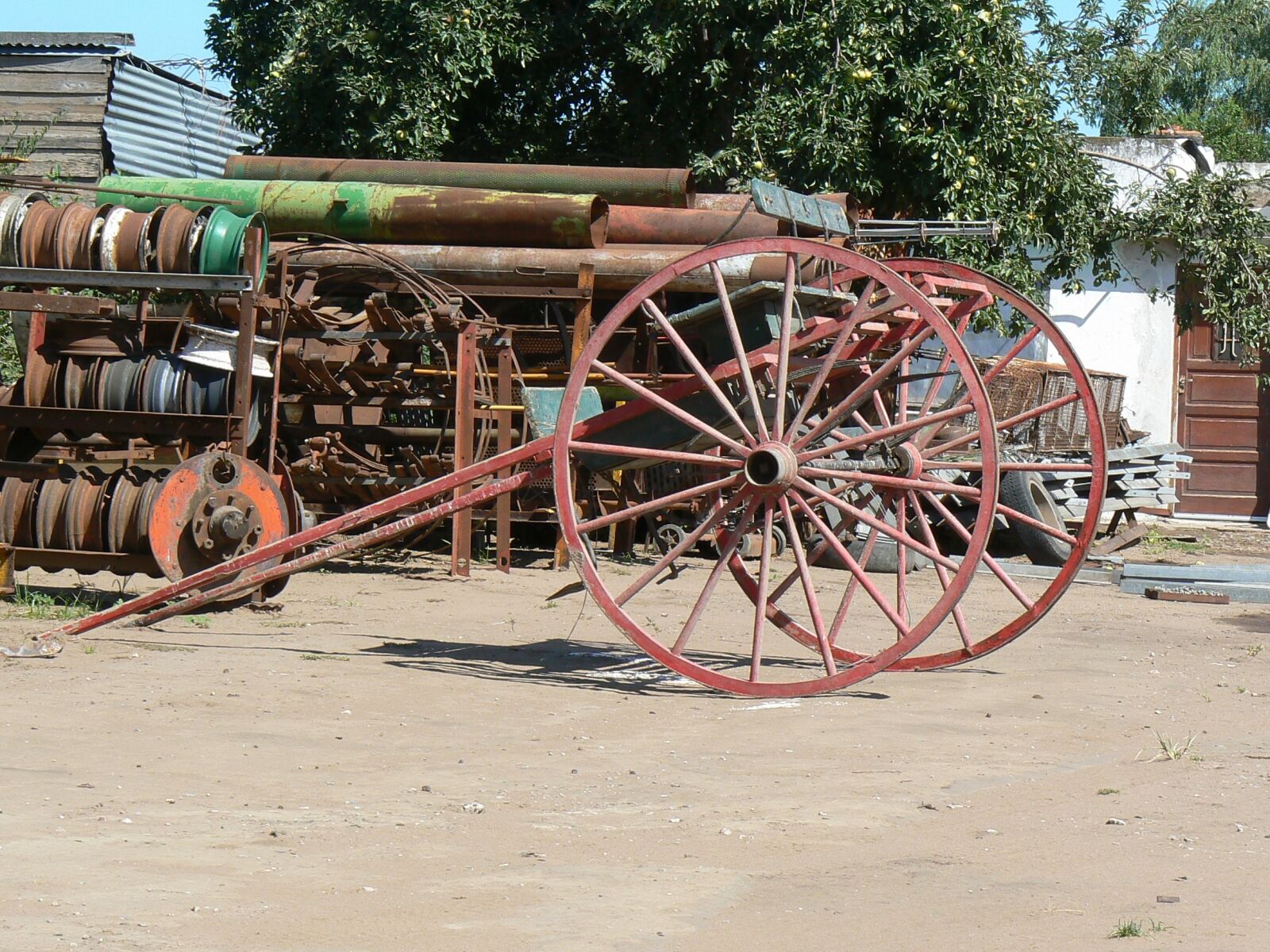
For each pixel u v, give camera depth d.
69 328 10.78
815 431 7.79
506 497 13.47
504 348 13.39
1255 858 4.74
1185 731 7.07
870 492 9.05
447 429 13.70
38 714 6.84
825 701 7.73
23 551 10.08
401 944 3.89
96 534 10.04
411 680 8.13
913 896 4.36
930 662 8.59
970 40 16.55
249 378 10.29
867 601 11.98
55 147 19.16
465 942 3.92
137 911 4.10
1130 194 20.00
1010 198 16.95
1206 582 13.09
